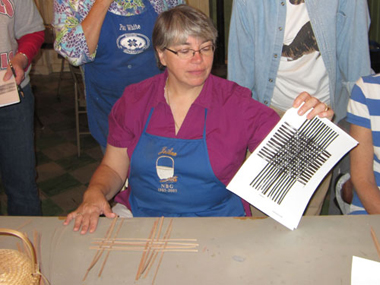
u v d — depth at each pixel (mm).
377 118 1444
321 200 2027
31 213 2271
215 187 1430
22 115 2068
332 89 1998
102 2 1795
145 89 1487
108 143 1536
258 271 1031
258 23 1925
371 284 984
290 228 1143
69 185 3102
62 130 4062
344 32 1946
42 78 5738
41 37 2172
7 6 1918
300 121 1235
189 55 1317
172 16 1311
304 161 1207
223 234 1160
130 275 1035
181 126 1405
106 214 1286
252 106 1422
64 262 1088
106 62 1978
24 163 2150
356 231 1159
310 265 1044
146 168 1420
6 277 881
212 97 1423
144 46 1958
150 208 1491
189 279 1013
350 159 1513
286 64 1961
